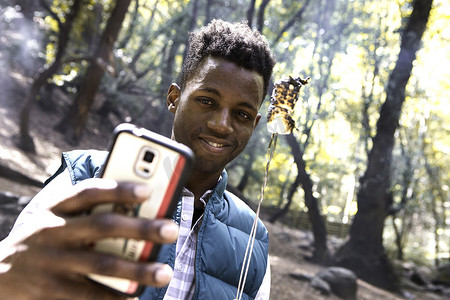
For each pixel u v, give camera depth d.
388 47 18.17
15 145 14.23
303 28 19.69
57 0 16.16
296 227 25.28
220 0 20.05
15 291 0.47
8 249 0.49
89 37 18.33
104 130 21.22
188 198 1.26
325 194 29.67
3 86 17.38
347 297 10.97
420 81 20.78
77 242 0.47
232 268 1.26
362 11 18.88
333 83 20.83
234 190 12.72
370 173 15.49
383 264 14.96
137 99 22.67
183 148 0.59
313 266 14.51
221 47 1.16
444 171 23.22
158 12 23.84
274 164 21.81
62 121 17.55
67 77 15.33
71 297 0.49
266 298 1.37
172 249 1.18
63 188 1.08
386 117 15.49
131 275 0.47
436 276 19.56
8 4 16.44
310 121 21.19
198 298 1.17
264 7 14.70
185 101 1.17
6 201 8.12
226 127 1.13
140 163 0.59
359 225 15.30
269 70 1.22
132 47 25.03
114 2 17.30
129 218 0.47
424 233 29.30
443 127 23.27
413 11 15.11
